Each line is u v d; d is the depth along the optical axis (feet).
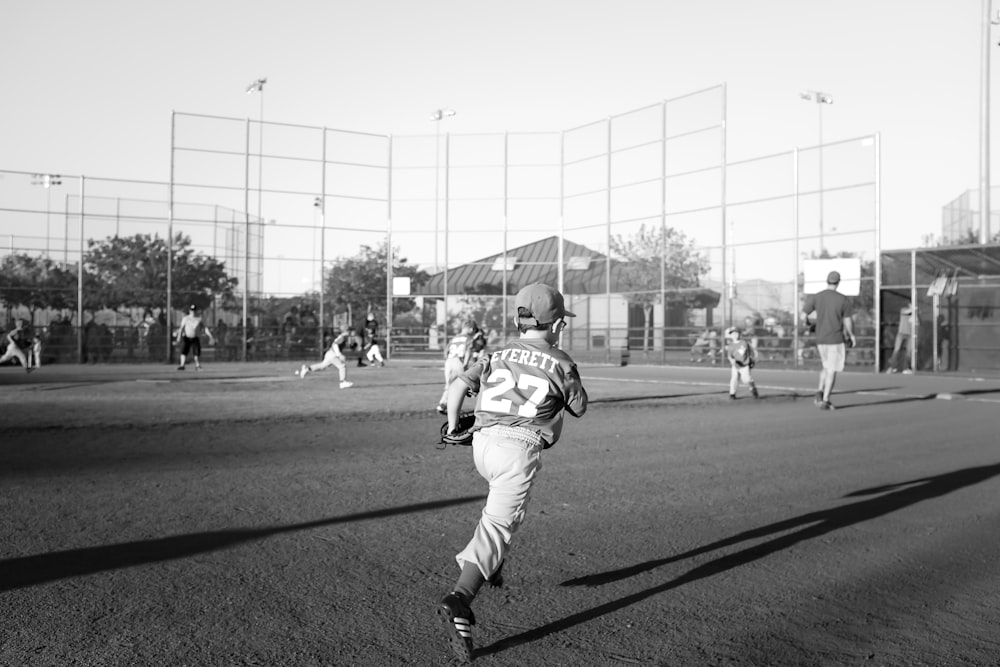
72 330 106.32
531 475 14.10
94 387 62.75
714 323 103.45
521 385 14.11
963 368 88.69
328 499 24.21
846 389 66.54
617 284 112.88
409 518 21.94
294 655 12.90
